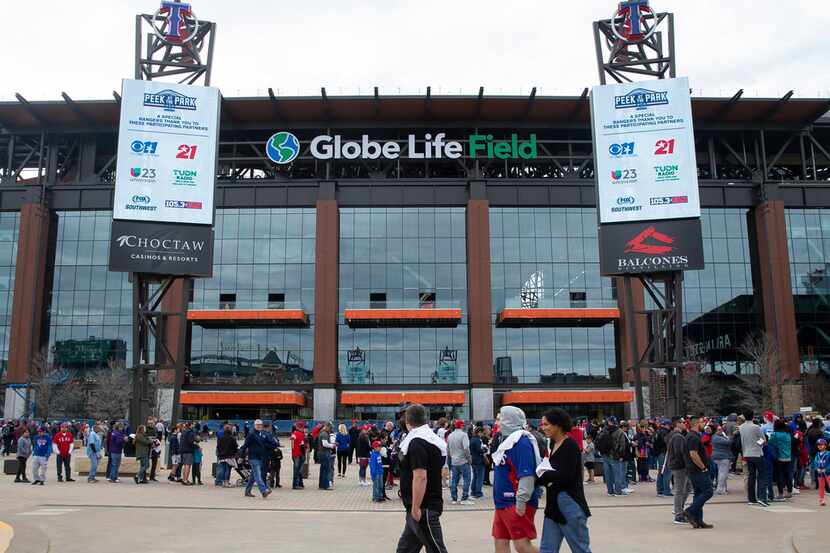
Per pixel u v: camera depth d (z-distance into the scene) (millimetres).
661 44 38250
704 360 66125
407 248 67625
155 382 64438
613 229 34531
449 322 66375
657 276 36094
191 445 25672
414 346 66250
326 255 66125
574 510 7891
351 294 66750
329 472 24891
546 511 8070
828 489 21969
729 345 67000
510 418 8352
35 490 22734
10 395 64750
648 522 15391
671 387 35906
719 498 20094
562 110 69000
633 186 34438
